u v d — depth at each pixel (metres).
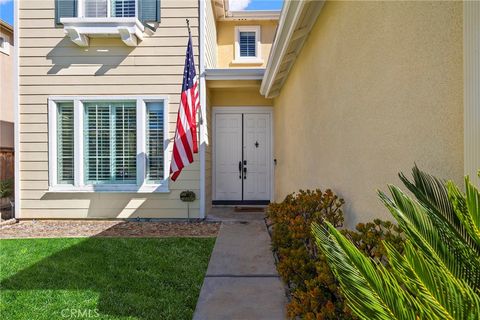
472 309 0.87
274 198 8.48
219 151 8.70
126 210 6.91
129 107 6.91
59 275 3.71
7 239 5.31
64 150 6.94
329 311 1.71
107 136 6.90
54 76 6.84
